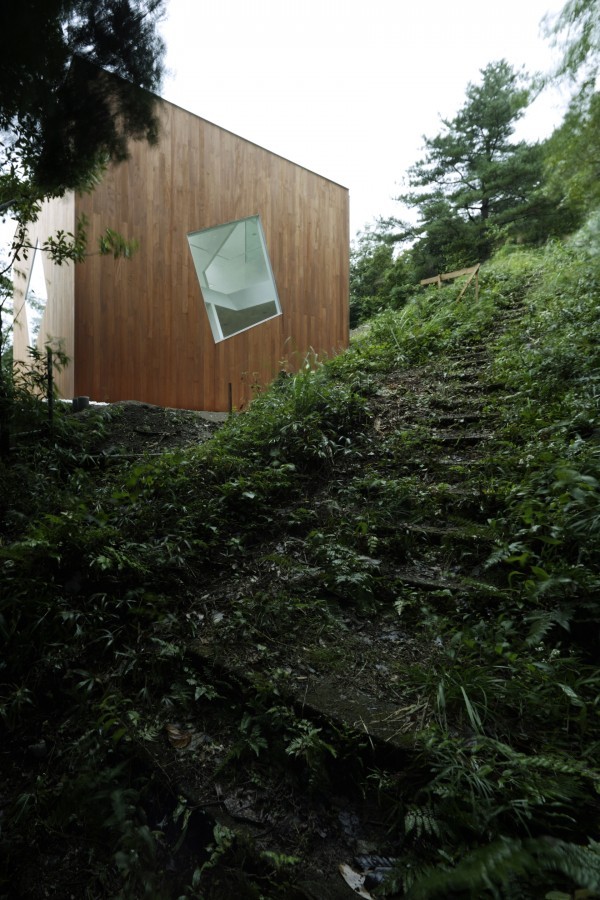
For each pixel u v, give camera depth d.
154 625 2.26
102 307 6.34
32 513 3.24
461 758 1.41
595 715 1.55
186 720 1.85
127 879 1.37
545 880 1.08
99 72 3.35
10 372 4.39
